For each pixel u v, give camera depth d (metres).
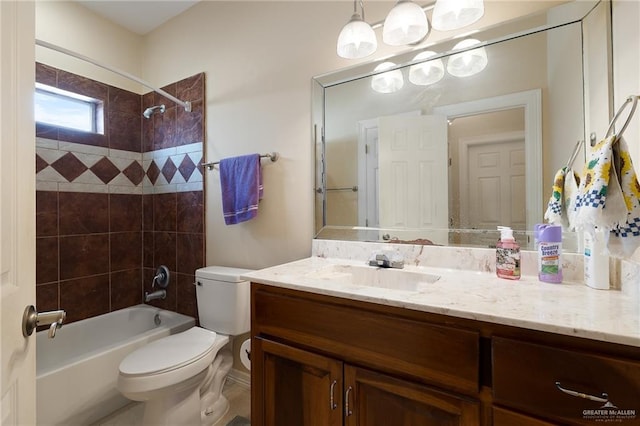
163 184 2.27
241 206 1.74
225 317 1.63
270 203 1.75
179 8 2.12
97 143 2.14
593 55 1.01
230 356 1.75
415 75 1.35
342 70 1.52
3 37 0.53
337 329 0.92
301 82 1.64
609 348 0.61
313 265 1.34
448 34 1.28
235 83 1.89
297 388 1.01
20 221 0.59
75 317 2.02
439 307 0.77
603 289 0.90
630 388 0.58
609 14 0.95
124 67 2.30
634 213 0.68
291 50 1.67
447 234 1.28
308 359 0.97
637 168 0.79
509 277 1.05
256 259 1.80
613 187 0.69
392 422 0.83
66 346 1.88
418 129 1.34
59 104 2.01
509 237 1.07
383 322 0.84
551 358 0.64
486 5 1.20
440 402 0.76
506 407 0.69
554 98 1.09
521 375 0.67
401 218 1.38
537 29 1.12
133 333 2.18
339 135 1.53
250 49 1.83
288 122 1.68
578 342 0.63
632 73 0.83
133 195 2.36
